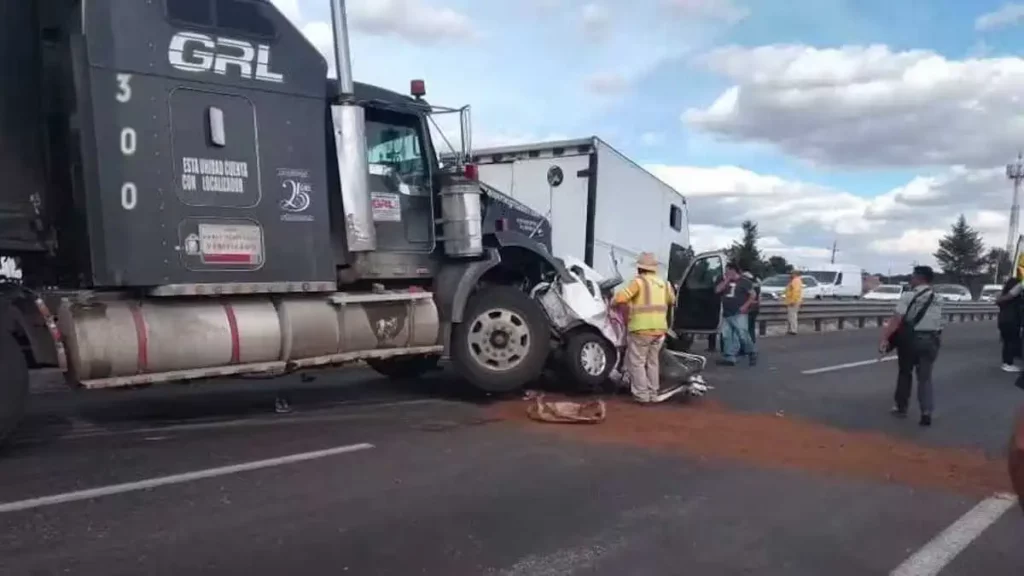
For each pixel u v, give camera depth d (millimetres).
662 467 6586
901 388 9242
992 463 7105
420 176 8875
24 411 6480
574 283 10055
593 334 10102
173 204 6816
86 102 6438
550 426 8086
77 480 5719
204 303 7148
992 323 32781
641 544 4816
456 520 5117
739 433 8008
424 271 8883
